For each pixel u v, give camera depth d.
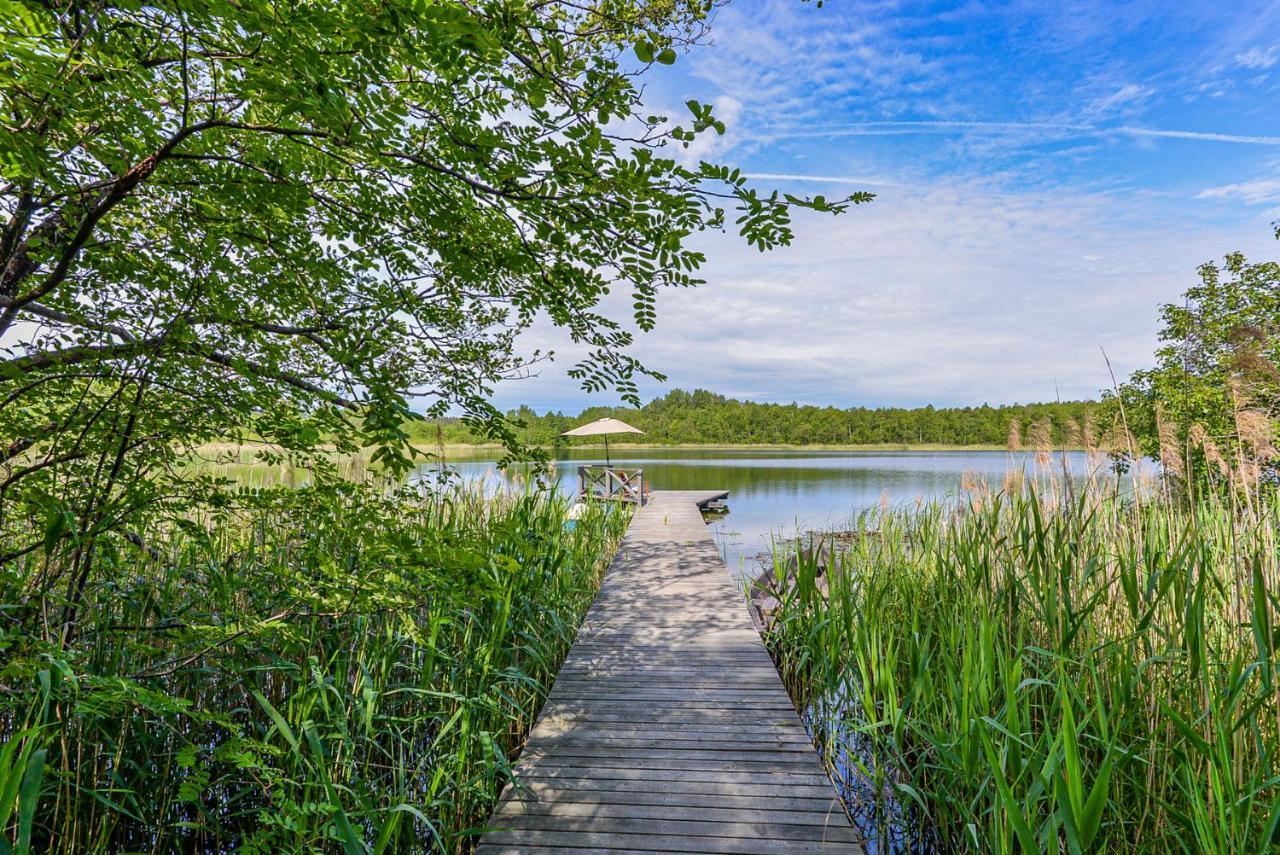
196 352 2.12
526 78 2.06
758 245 2.27
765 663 4.05
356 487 2.50
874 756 2.70
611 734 3.07
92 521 2.10
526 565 4.09
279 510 2.53
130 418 2.10
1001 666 2.33
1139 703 2.38
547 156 2.00
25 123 1.70
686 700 3.48
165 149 1.68
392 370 2.84
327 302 2.79
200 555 2.95
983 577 3.17
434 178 2.23
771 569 6.93
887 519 6.19
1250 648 2.30
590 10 2.09
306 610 2.56
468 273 2.68
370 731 2.43
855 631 3.47
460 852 2.42
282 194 2.14
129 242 2.31
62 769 1.89
